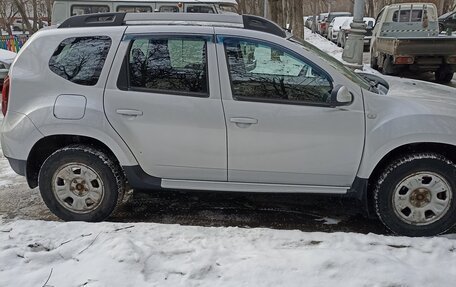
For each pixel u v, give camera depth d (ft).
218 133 12.71
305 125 12.50
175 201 15.39
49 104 12.89
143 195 15.83
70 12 38.60
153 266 10.30
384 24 46.19
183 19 13.47
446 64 37.96
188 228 12.26
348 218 14.23
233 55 12.73
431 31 46.47
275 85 12.62
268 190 13.25
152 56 12.89
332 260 10.31
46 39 13.23
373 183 13.00
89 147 13.23
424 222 12.71
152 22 13.29
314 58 12.56
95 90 12.88
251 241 11.58
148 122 12.79
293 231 12.16
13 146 13.21
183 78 12.80
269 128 12.55
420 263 10.66
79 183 13.30
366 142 12.52
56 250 10.82
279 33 13.12
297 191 13.21
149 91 12.82
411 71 40.32
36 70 13.12
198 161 13.01
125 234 11.64
